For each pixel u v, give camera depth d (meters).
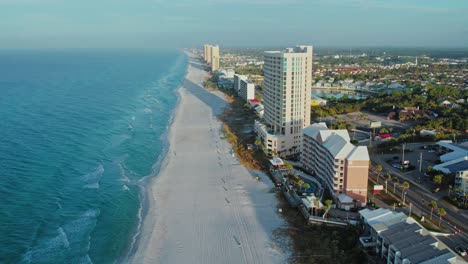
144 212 133.00
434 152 191.88
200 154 193.12
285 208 134.50
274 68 198.12
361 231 112.94
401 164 173.50
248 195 145.38
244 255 107.12
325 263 100.81
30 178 157.50
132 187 153.25
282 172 165.50
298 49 199.50
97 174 164.88
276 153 186.38
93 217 129.12
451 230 116.69
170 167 175.12
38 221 125.06
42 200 139.25
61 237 116.50
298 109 192.62
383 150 196.38
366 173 129.88
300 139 196.75
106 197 143.88
